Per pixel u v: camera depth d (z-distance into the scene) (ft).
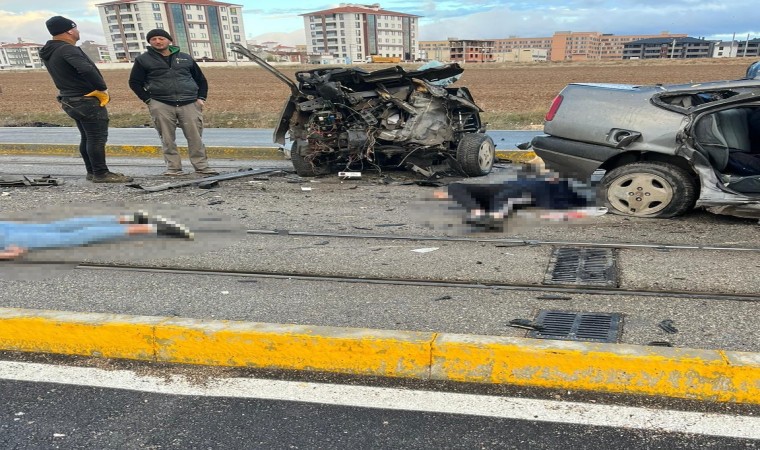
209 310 10.54
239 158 32.55
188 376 8.75
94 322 9.32
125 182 23.15
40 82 161.27
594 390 8.17
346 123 23.76
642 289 11.24
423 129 23.49
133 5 419.74
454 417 7.64
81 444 7.16
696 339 9.12
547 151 18.21
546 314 10.19
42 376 8.72
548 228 15.74
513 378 8.37
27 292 11.48
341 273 12.41
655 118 16.25
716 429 7.27
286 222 16.78
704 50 479.41
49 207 18.12
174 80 23.31
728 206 15.52
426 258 13.34
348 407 7.90
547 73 168.14
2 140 40.34
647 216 16.60
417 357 8.56
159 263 13.16
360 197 20.27
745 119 17.31
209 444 7.16
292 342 8.83
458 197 19.13
